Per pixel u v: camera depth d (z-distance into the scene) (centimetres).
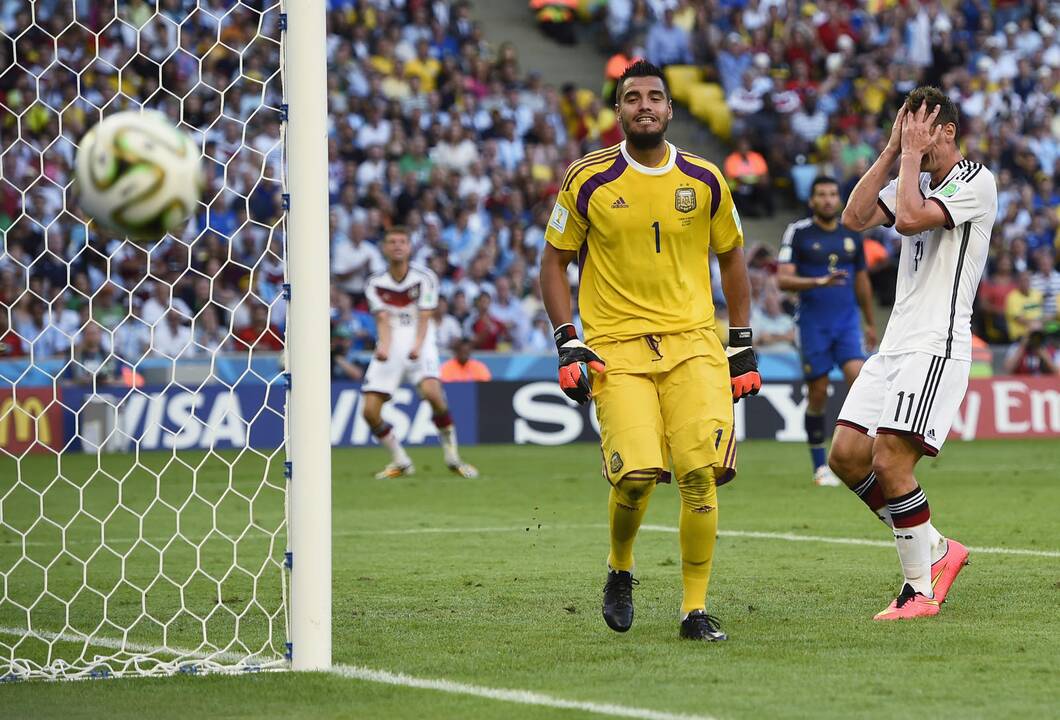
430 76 8069
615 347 1820
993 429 6488
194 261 6369
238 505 3900
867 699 1455
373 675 1616
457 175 7381
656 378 1822
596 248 1845
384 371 4694
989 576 2372
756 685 1534
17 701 1498
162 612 2134
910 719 1366
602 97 8719
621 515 1814
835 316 4103
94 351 5991
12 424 5794
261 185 6731
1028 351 6688
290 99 1680
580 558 2712
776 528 3138
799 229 4084
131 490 4344
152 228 1584
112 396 5900
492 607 2128
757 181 7938
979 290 7206
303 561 1662
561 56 9006
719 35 8600
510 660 1703
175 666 1658
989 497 3844
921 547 2002
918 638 1812
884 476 2000
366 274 6744
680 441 1800
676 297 1827
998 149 8219
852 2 8988
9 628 2005
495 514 3566
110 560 2759
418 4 8312
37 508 3850
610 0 8906
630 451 1767
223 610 2145
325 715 1417
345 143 7394
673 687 1529
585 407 6400
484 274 6975
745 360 1886
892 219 2056
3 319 6003
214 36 7181
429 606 2142
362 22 8119
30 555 2845
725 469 1791
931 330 1998
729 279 1894
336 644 1827
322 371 1675
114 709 1455
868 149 7925
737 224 1856
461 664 1681
